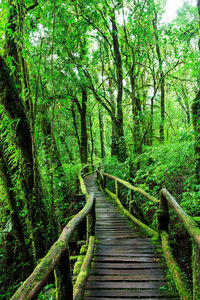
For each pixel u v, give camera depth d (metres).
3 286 4.86
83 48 11.10
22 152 5.34
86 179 14.15
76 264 3.59
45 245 5.02
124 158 10.81
